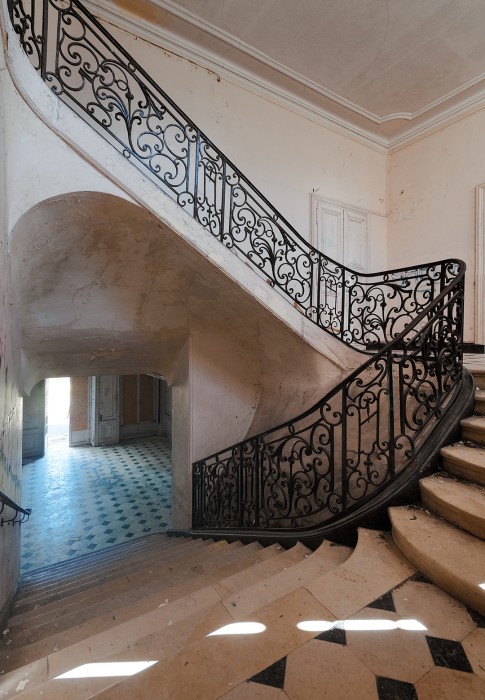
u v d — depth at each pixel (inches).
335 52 204.2
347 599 62.7
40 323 161.8
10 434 111.1
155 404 474.9
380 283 174.7
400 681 46.8
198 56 200.8
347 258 255.4
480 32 191.3
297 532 112.7
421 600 62.0
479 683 46.4
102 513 250.1
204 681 47.3
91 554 186.2
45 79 98.3
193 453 206.1
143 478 316.2
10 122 85.8
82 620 90.7
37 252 122.8
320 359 170.7
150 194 118.2
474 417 101.8
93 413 421.4
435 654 50.9
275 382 210.4
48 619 95.3
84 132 103.5
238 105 215.3
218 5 178.1
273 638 54.6
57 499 271.9
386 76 219.8
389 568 71.5
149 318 186.5
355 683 46.7
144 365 227.0
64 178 100.3
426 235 252.7
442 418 101.5
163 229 126.9
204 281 160.2
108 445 426.6
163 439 454.3
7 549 106.1
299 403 186.1
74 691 51.9
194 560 126.1
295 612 60.0
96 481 308.8
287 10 180.9
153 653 58.5
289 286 231.1
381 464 125.6
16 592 123.4
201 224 132.0
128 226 130.4
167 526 232.1
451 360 109.0
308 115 240.8
